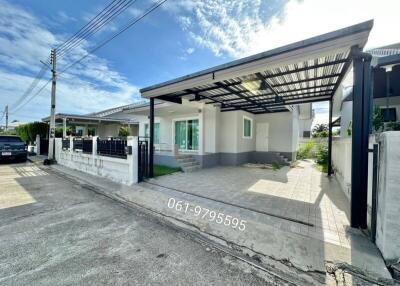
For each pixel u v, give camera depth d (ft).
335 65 14.96
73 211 13.61
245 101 27.76
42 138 52.29
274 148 39.58
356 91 10.75
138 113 36.29
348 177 15.52
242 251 8.84
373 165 9.21
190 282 6.78
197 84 17.53
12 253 8.35
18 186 20.56
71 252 8.49
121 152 22.75
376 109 13.28
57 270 7.27
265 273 7.36
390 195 7.62
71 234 10.19
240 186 19.90
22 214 12.88
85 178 24.27
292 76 17.42
